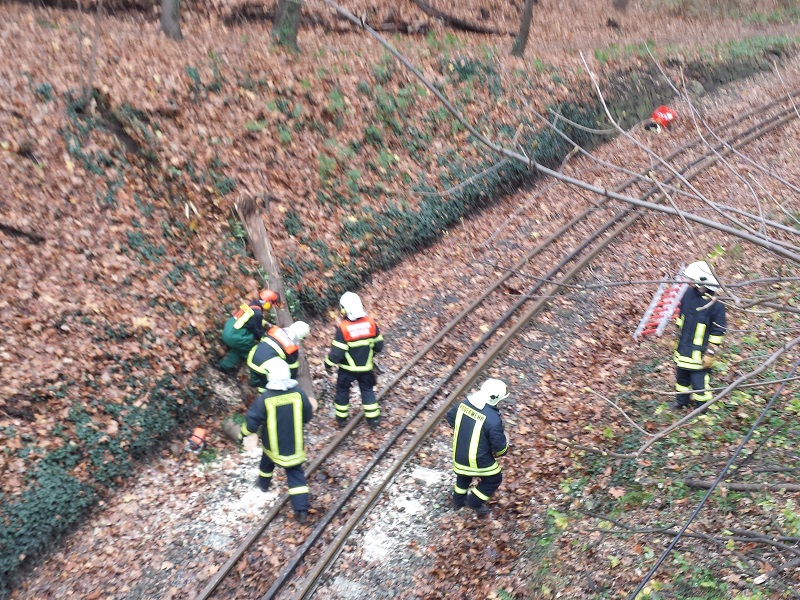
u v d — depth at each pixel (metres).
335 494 8.63
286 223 13.12
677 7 32.31
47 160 11.34
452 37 22.38
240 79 15.16
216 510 8.45
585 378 10.76
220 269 11.60
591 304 12.56
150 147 12.45
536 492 8.66
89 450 8.66
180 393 9.80
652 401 9.90
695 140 18.62
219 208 12.52
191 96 14.08
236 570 7.62
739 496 7.77
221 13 19.27
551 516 8.24
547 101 18.98
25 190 10.78
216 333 10.63
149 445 9.20
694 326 9.13
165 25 16.45
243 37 17.95
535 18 27.92
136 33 16.33
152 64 14.41
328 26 20.83
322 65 17.11
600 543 7.66
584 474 8.80
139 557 7.82
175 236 11.65
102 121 12.41
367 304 12.88
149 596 7.34
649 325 11.84
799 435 8.55
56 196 10.98
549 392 10.50
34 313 9.48
